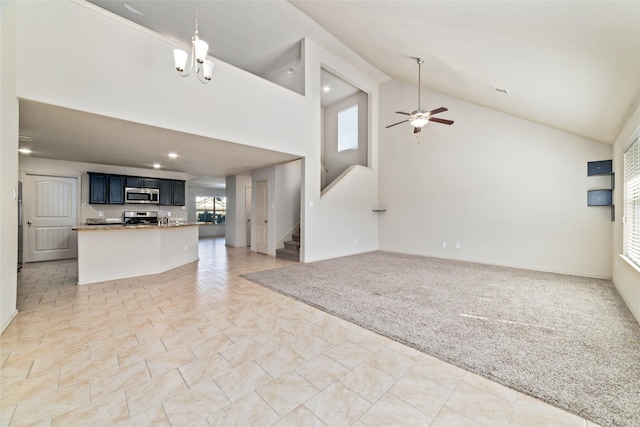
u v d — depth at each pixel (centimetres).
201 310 293
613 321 264
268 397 159
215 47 571
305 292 354
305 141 546
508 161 516
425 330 245
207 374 181
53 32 278
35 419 141
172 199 713
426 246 641
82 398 157
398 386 169
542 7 186
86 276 388
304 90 545
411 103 665
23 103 274
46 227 559
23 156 524
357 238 682
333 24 464
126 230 425
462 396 160
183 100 369
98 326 251
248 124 445
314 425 138
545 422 141
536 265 486
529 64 279
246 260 586
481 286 384
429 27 306
